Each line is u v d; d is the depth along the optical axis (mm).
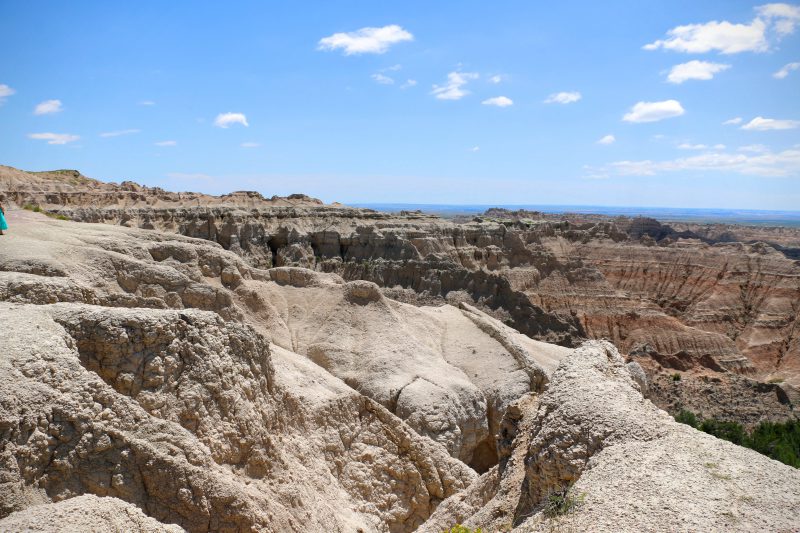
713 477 15336
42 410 17859
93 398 19328
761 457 16328
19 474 16828
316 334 56750
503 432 26125
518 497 20375
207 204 142750
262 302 57156
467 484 34406
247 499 20422
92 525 13594
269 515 21516
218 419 23469
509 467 22609
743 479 15219
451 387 51312
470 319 66562
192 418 22719
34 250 39719
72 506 14078
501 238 131500
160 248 52719
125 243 49844
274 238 125062
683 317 124188
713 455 16328
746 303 127125
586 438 18000
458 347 61125
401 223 131375
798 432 58406
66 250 42344
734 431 57125
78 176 167625
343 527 26594
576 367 22094
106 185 164375
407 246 116188
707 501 14383
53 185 140625
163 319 23750
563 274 123000
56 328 21312
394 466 33562
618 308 115312
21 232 45688
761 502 14305
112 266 43469
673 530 13500
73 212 112312
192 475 19391
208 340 24969
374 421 35250
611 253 147000
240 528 19656
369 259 117812
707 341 105062
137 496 18547
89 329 22391
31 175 143375
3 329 20078
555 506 15648
